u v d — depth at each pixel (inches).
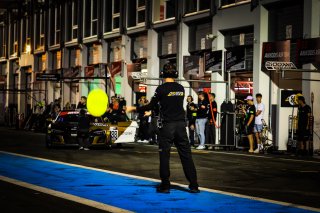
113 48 1487.5
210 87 1103.0
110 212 332.8
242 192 419.2
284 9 932.6
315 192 420.8
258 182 476.4
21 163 617.9
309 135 794.8
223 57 1051.3
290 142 851.4
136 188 430.6
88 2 1621.6
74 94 1683.1
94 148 882.8
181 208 349.1
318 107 844.6
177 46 1199.6
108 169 565.6
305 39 843.4
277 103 910.4
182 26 1182.9
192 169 408.2
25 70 2058.3
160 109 403.2
